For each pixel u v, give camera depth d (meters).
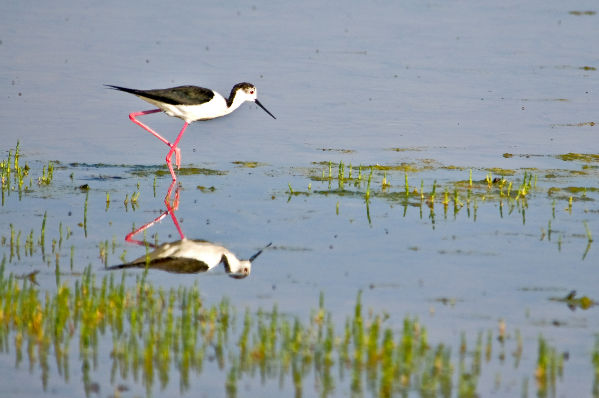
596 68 26.22
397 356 8.46
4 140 17.98
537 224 13.24
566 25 32.16
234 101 17.17
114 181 15.62
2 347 8.76
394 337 9.08
